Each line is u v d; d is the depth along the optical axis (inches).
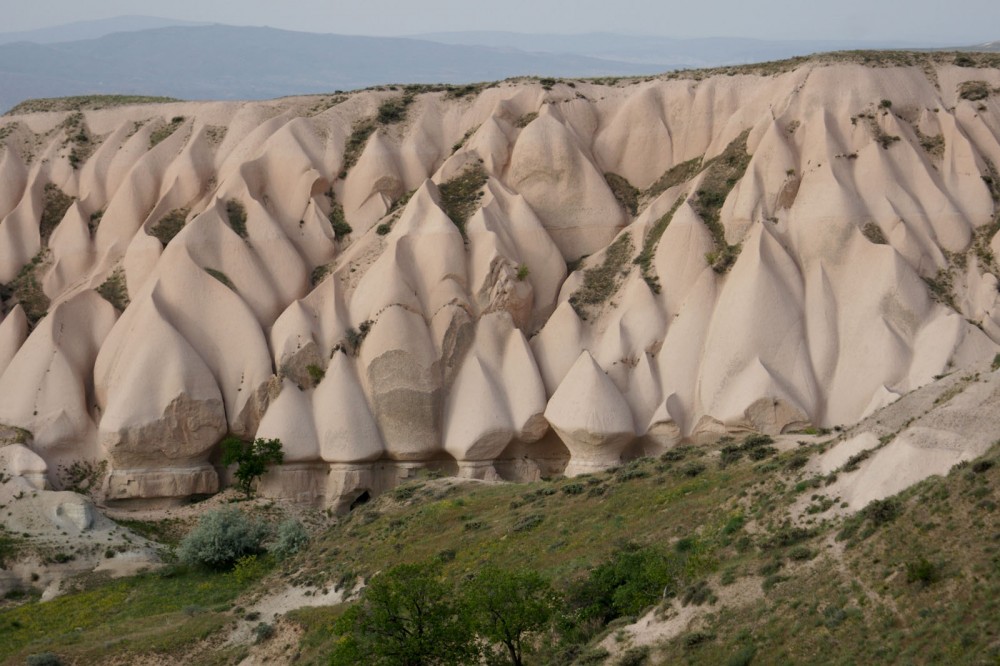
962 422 1829.5
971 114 3764.8
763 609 1635.1
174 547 3196.4
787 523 1886.1
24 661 2353.6
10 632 2635.3
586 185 3969.0
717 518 2075.5
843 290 3410.4
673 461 2669.8
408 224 3784.5
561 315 3614.7
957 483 1654.8
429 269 3690.9
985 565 1487.5
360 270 3801.7
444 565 2380.7
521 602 1833.2
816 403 3248.0
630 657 1663.4
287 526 2984.7
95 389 3698.3
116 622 2603.3
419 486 3107.8
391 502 2962.6
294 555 2856.8
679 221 3634.4
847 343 3314.5
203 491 3555.6
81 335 3782.0
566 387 3395.7
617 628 1792.6
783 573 1700.3
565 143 3981.3
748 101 3959.2
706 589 1747.0
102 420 3528.5
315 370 3614.7
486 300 3661.4
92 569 3073.3
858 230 3462.1
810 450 2262.6
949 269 3432.6
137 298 3767.2
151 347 3575.3
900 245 3440.0
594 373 3356.3
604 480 2650.1
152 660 2306.8
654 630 1734.7
